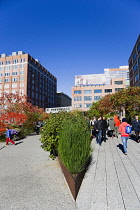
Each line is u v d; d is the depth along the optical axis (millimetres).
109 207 2893
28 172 5078
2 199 3324
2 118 14016
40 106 76188
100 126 9031
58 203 3113
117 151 7320
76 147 4070
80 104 72625
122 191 3475
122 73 129000
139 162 5570
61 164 5113
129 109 15875
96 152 7199
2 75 66750
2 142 12320
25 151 8648
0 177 4691
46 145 6602
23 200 3264
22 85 63469
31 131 20094
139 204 2953
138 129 9594
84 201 3150
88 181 4098
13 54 70250
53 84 97688
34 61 71750
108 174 4516
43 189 3773
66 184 4039
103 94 71562
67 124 4977
